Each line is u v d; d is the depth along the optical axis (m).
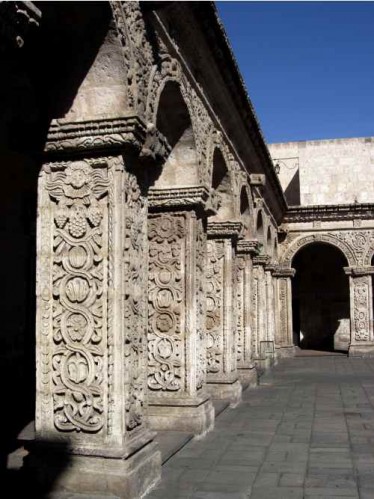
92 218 6.81
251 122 14.93
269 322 24.80
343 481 7.74
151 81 7.57
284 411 13.22
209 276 13.88
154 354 10.34
